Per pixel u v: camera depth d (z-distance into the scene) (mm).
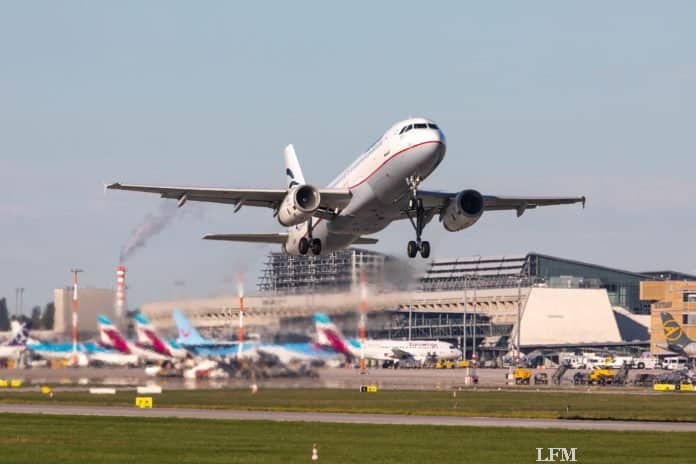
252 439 192750
